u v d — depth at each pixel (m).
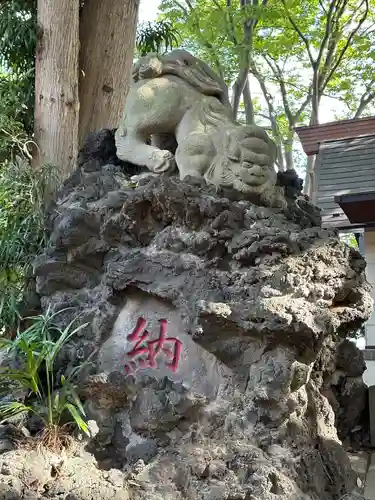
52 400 3.08
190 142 3.53
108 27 5.73
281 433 2.89
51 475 2.66
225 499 2.60
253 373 2.95
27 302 4.11
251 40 9.73
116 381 3.12
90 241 3.55
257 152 3.44
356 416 4.00
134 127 3.78
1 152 5.04
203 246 3.18
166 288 3.18
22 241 4.27
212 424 2.94
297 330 2.80
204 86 3.81
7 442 2.83
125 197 3.49
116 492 2.58
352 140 9.08
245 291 3.00
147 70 3.78
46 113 5.09
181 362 3.14
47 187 4.55
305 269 3.02
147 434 3.01
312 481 2.89
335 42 10.71
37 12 5.38
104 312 3.38
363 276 3.36
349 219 7.06
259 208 3.30
